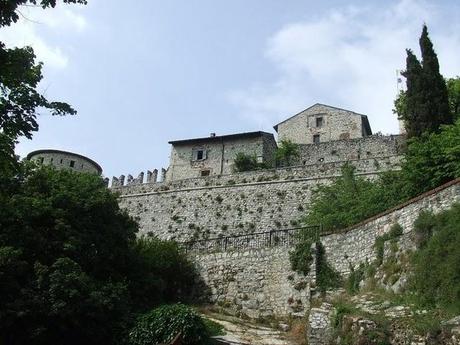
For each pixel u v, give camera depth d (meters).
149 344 20.41
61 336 20.48
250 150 59.94
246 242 32.22
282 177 45.69
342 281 25.97
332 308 22.70
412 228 23.47
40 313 19.69
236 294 28.50
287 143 57.09
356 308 21.80
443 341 17.19
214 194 47.31
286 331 24.75
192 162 61.75
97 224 24.61
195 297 29.31
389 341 18.73
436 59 38.25
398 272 22.72
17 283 19.94
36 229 22.31
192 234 45.84
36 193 23.58
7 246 20.66
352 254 26.28
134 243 27.91
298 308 26.16
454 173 27.05
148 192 50.00
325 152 55.12
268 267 28.56
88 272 23.27
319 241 27.83
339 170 44.03
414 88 37.53
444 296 19.14
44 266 20.53
